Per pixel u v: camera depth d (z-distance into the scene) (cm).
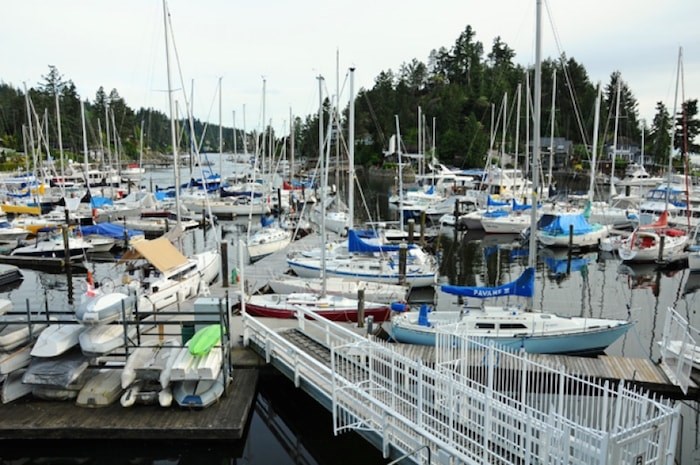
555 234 3181
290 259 2391
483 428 790
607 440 588
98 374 1177
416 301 2209
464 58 11481
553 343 1416
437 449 809
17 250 2834
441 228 4003
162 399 1088
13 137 8825
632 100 8894
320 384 1122
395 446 891
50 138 8431
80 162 8338
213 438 1033
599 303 2228
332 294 1950
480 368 1162
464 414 849
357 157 9825
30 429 1024
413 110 10131
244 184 5291
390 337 1538
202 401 1090
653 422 625
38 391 1127
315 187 5181
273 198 4778
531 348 1410
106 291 1300
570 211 3612
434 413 923
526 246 3384
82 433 1028
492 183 4953
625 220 3644
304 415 1227
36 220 3444
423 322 1480
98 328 1157
